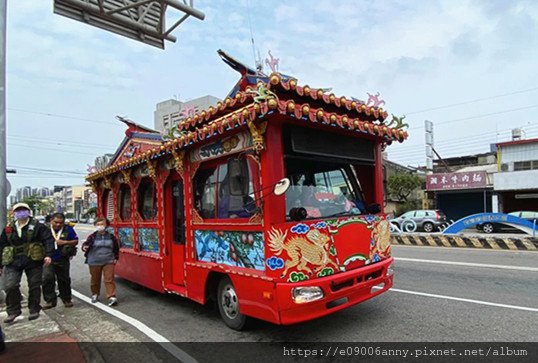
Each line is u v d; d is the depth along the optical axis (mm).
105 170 8648
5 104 6848
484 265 8984
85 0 7531
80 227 43375
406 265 9477
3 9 6773
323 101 4844
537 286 6816
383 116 5504
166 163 6445
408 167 39938
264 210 4289
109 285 6934
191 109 6820
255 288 4430
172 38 9000
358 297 4742
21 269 5957
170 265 6617
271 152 4258
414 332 4707
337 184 5117
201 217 5551
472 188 26891
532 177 23812
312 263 4301
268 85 4363
